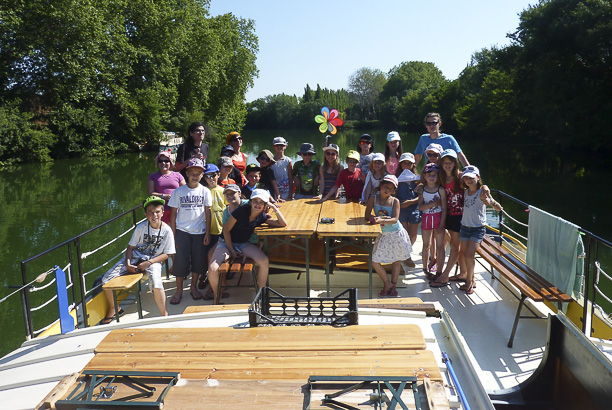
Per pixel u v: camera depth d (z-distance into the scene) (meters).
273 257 5.84
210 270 5.06
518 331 4.88
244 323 3.53
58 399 2.53
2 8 30.95
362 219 5.49
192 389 2.58
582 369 2.99
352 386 2.51
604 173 29.09
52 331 4.59
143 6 39.59
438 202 5.79
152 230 5.03
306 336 3.16
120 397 2.54
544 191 24.05
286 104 101.38
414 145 52.31
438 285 5.85
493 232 7.72
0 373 3.40
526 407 3.39
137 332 3.32
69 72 33.97
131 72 38.84
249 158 36.38
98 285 5.33
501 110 49.84
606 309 10.50
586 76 33.25
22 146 33.31
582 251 4.50
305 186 7.40
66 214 19.20
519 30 36.62
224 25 51.88
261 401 2.45
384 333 3.16
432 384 2.54
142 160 37.16
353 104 113.12
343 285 5.98
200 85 47.00
